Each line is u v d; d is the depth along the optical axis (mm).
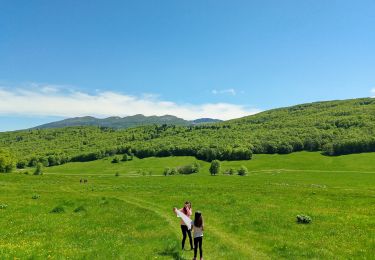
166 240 24547
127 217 34844
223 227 30078
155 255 20750
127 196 54562
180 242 24094
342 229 28312
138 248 22344
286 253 21875
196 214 20141
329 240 24891
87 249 21875
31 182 84000
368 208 39156
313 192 54469
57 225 30875
